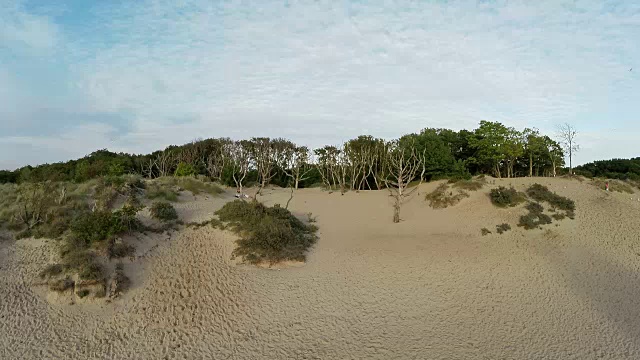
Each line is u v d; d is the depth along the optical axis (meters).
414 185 41.28
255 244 19.22
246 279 16.84
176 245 18.91
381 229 25.00
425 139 43.28
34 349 12.05
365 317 14.23
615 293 17.00
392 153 42.50
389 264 18.75
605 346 12.76
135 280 15.69
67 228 17.97
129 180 26.55
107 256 16.06
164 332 13.25
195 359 11.96
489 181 33.62
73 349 12.24
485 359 11.89
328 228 25.11
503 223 24.92
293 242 20.36
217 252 18.92
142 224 19.45
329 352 12.23
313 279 17.14
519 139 44.56
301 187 51.88
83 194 23.31
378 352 12.20
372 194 37.88
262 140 50.88
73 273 14.95
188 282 16.14
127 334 13.08
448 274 17.88
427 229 24.73
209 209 25.02
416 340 12.86
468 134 49.44
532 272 18.66
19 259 15.88
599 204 27.88
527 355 12.14
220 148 53.56
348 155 45.91
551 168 49.91
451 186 32.31
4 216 18.80
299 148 50.97
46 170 35.03
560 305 15.64
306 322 13.91
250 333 13.29
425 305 15.14
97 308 14.08
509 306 15.34
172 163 52.00
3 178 34.41
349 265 18.64
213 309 14.62
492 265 19.12
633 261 20.67
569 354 12.25
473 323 13.98
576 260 20.44
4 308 13.37
